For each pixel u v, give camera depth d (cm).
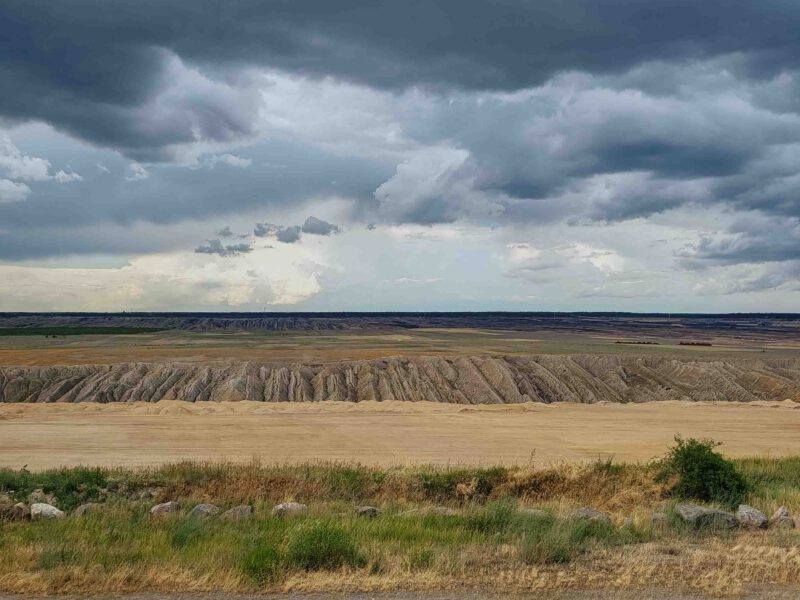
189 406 3778
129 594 777
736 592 788
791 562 907
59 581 805
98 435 2638
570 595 778
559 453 2380
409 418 3316
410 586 801
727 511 1298
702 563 902
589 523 1088
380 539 1024
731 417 3506
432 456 2281
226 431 2805
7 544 989
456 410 3688
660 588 805
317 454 2297
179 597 769
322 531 923
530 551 918
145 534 1059
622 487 1573
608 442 2652
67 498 1491
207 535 1046
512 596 772
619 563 898
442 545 994
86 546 962
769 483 1697
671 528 1127
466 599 761
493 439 2688
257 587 796
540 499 1562
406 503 1456
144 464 2034
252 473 1662
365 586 798
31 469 1917
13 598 764
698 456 1559
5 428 2795
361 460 2172
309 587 795
